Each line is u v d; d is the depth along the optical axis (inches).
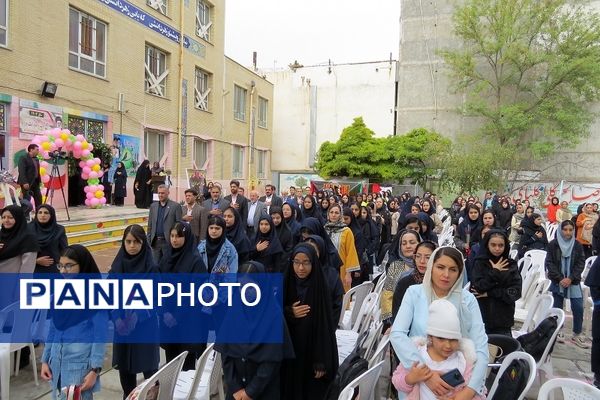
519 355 120.3
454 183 904.3
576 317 229.6
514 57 958.4
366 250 285.7
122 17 550.3
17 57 411.5
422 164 968.3
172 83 661.3
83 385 117.0
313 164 1168.8
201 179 682.8
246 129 940.6
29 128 424.5
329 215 241.1
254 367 110.2
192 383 123.6
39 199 350.9
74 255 125.0
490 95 1034.7
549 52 964.0
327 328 123.1
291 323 124.4
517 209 500.1
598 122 973.2
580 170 982.4
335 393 119.0
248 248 227.6
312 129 1237.1
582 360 206.4
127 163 565.6
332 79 1227.2
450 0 1075.9
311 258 123.2
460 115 1065.5
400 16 1120.2
